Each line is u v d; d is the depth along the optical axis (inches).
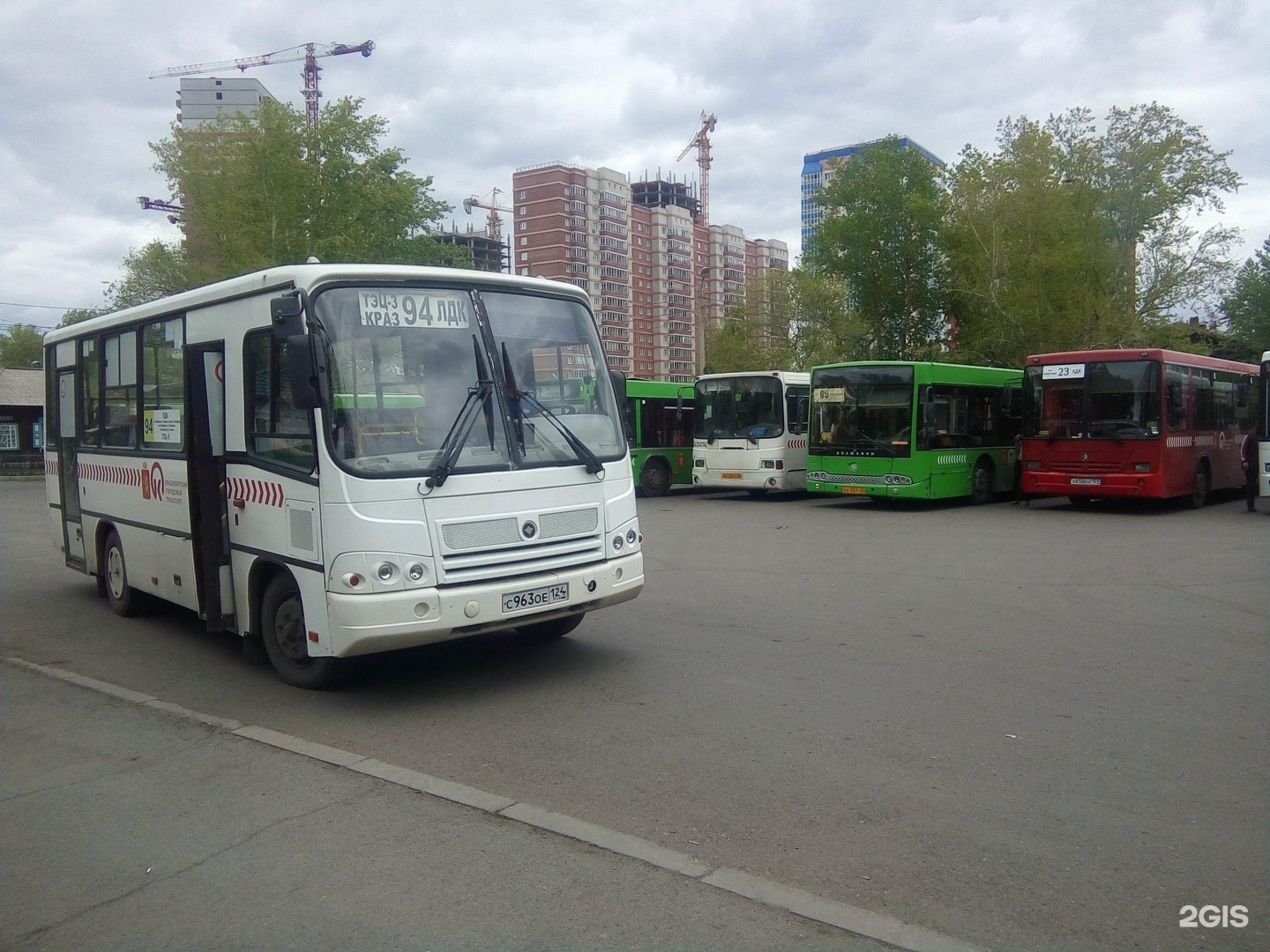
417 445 258.1
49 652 343.3
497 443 269.1
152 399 348.8
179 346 326.6
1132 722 242.8
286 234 1214.3
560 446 281.7
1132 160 1416.1
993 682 280.7
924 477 793.6
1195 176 1422.2
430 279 272.7
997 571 482.3
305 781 211.5
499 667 305.3
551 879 163.6
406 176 1396.4
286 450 269.9
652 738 235.8
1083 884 159.3
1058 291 1359.5
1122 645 323.9
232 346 294.5
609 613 387.5
